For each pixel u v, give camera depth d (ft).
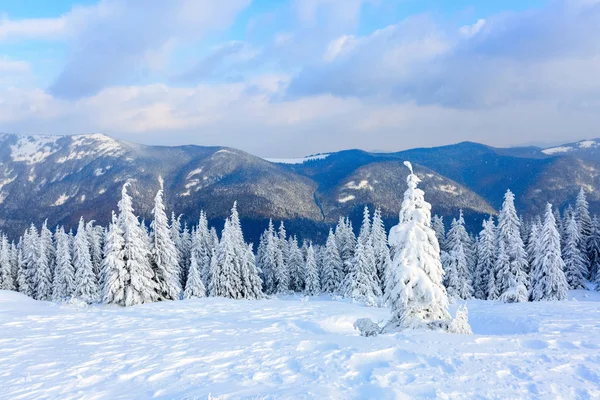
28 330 49.34
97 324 54.13
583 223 176.76
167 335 46.47
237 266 136.87
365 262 140.56
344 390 26.32
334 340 40.68
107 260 94.22
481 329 65.31
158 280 103.35
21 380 30.71
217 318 62.64
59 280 155.33
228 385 28.09
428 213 50.08
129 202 98.53
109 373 32.12
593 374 27.45
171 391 27.61
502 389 25.23
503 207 139.23
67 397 27.40
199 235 170.40
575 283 146.72
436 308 48.34
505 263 130.93
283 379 28.91
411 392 25.07
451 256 144.77
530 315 63.52
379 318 68.33
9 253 185.68
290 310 72.38
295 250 199.82
